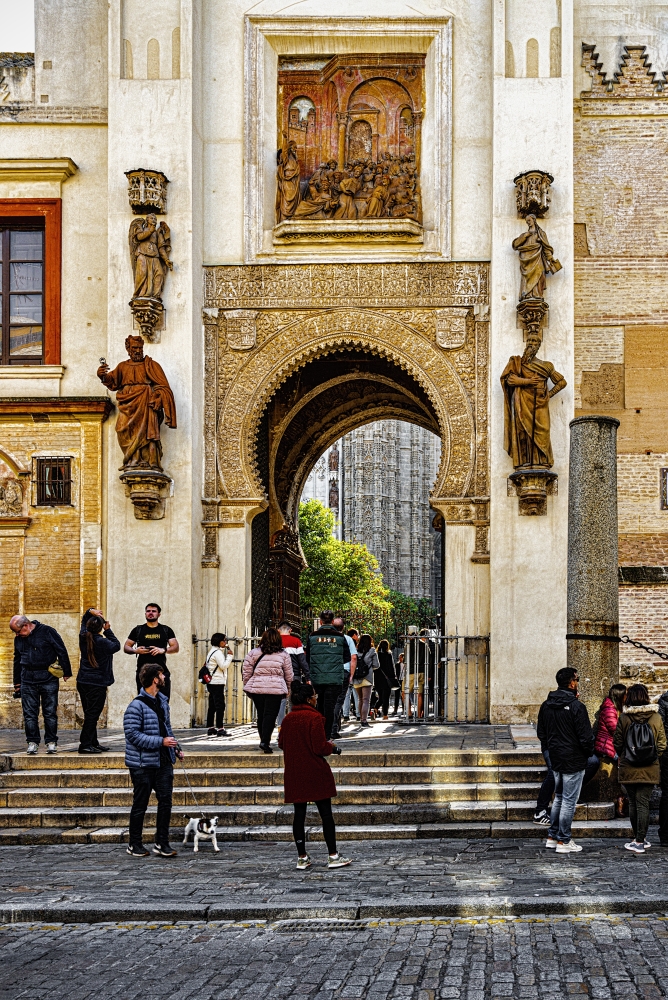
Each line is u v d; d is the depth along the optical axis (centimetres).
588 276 2227
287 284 2225
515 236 2138
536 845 1326
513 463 2094
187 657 2089
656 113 2253
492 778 1511
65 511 2181
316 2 2247
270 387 2219
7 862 1298
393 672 2642
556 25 2167
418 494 10150
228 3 2258
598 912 1011
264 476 2488
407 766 1564
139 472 2067
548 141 2144
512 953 906
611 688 1384
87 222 2253
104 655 1683
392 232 2205
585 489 1491
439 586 10219
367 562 6875
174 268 2155
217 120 2252
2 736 1992
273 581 2595
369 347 2216
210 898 1081
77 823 1473
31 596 2175
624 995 806
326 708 1820
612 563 1484
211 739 1861
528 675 2058
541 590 2070
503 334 2123
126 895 1103
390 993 829
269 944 958
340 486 10031
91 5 2286
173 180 2166
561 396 2097
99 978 881
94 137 2269
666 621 2139
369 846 1340
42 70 2281
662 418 2191
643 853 1266
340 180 2253
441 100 2227
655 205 2239
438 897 1047
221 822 1447
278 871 1202
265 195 2256
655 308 2214
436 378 2192
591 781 1429
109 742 1825
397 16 2234
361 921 1010
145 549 2112
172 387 2139
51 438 2194
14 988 861
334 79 2291
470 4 2234
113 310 2153
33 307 2270
